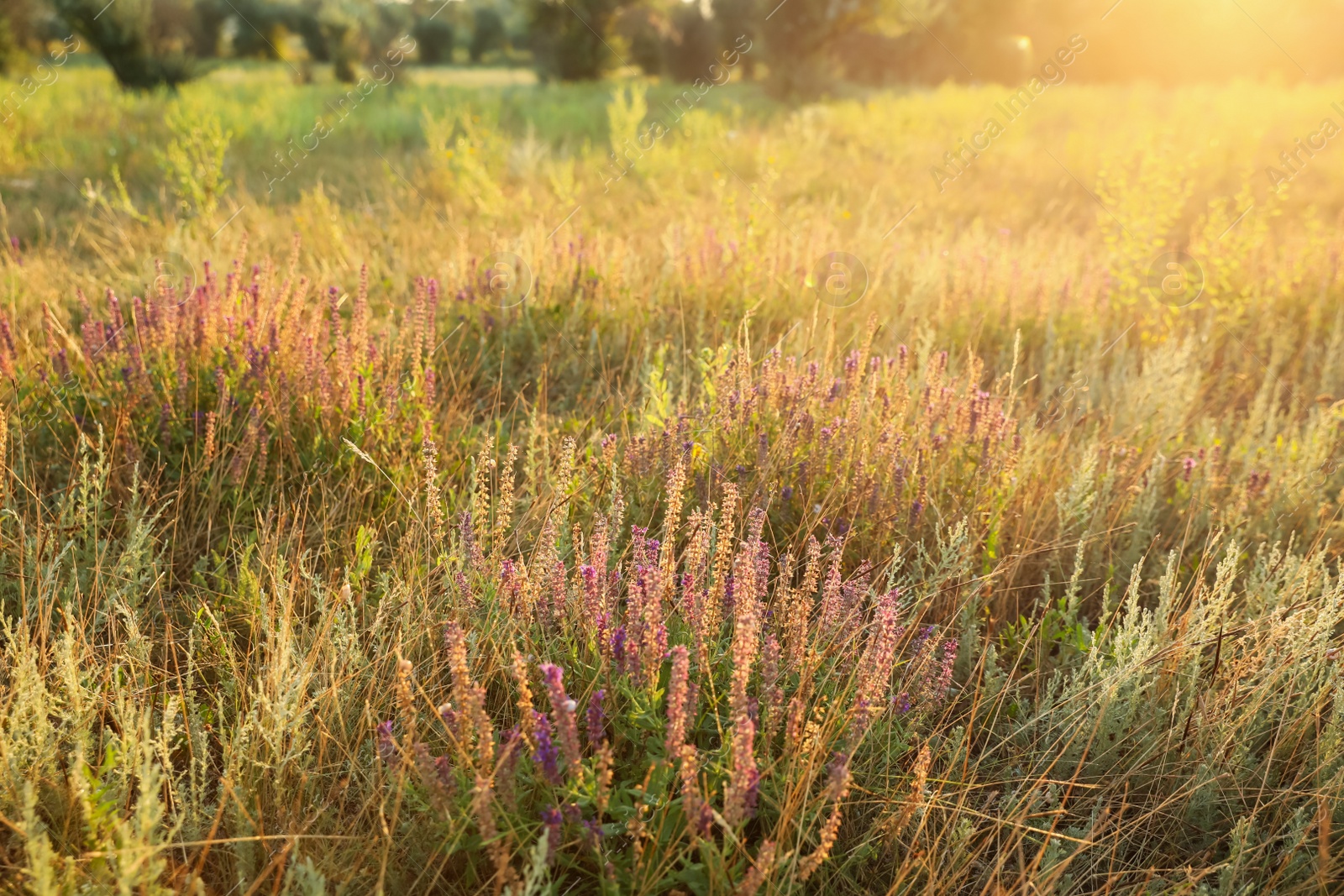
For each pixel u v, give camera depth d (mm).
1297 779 2264
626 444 3396
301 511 3381
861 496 3201
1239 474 3863
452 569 2814
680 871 1996
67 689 2215
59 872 1905
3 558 2844
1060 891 2162
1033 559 3324
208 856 2072
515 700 2408
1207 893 2039
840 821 2172
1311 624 2660
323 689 2262
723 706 2328
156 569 2971
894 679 2678
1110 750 2387
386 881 1981
